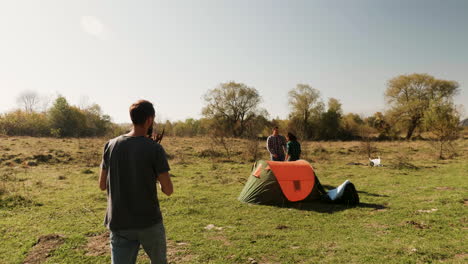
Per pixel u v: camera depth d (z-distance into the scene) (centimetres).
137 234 233
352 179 1220
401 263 420
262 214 710
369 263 424
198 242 519
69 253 470
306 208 763
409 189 981
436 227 576
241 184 1116
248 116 4897
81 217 675
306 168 851
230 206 785
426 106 4488
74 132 3625
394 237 532
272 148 1025
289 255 461
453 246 476
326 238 538
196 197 885
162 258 246
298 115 4778
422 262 422
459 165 1570
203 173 1376
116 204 233
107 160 241
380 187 1035
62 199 849
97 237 544
